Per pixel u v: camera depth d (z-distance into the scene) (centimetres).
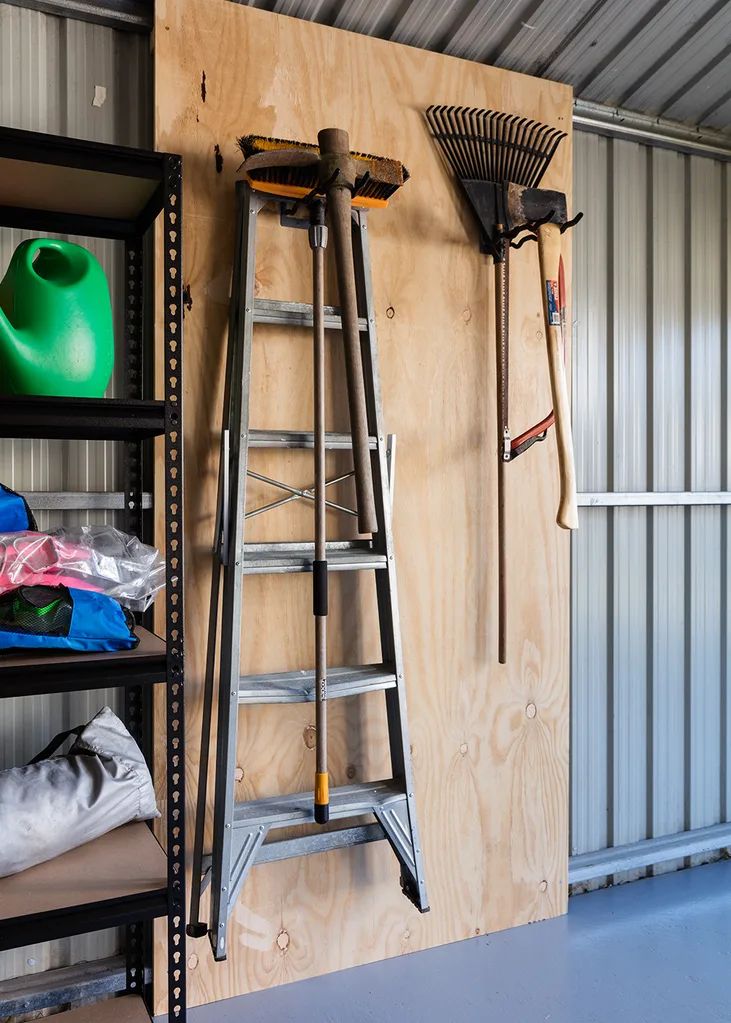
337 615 197
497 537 215
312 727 194
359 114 196
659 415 259
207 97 181
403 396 203
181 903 139
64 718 184
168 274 142
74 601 138
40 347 141
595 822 251
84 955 188
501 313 205
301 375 192
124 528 188
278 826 174
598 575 251
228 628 173
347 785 192
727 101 248
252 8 185
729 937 215
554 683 223
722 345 272
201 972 184
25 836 142
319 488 169
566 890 226
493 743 215
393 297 201
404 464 203
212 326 183
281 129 188
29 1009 179
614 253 250
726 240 272
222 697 174
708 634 272
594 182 247
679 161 262
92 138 182
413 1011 181
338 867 198
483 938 213
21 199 160
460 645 210
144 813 162
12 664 130
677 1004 184
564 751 225
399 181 177
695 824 270
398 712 187
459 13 201
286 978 192
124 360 185
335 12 195
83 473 184
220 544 175
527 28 208
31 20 177
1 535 141
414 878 185
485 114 209
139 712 183
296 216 185
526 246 218
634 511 257
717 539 274
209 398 183
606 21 211
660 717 262
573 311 243
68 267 152
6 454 177
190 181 180
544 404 220
